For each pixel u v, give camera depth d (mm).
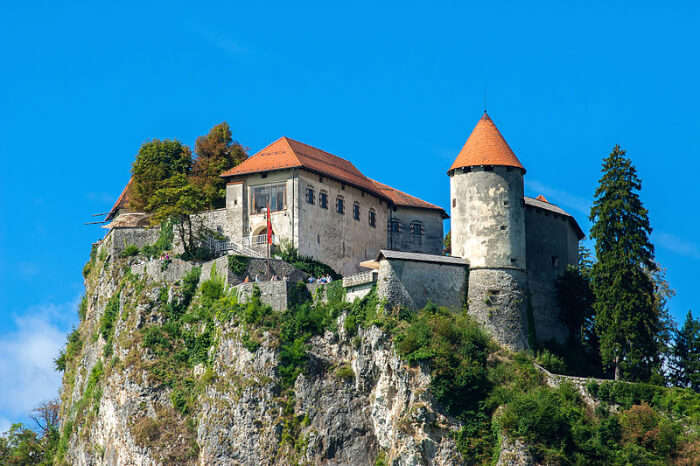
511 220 104500
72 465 115000
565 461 88250
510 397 93250
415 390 94750
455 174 106500
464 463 91812
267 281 106875
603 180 102062
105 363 114562
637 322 97938
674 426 89625
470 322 100375
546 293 110500
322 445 98562
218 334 106250
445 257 104000
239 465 99125
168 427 104125
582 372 106438
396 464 93750
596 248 101188
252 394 100688
